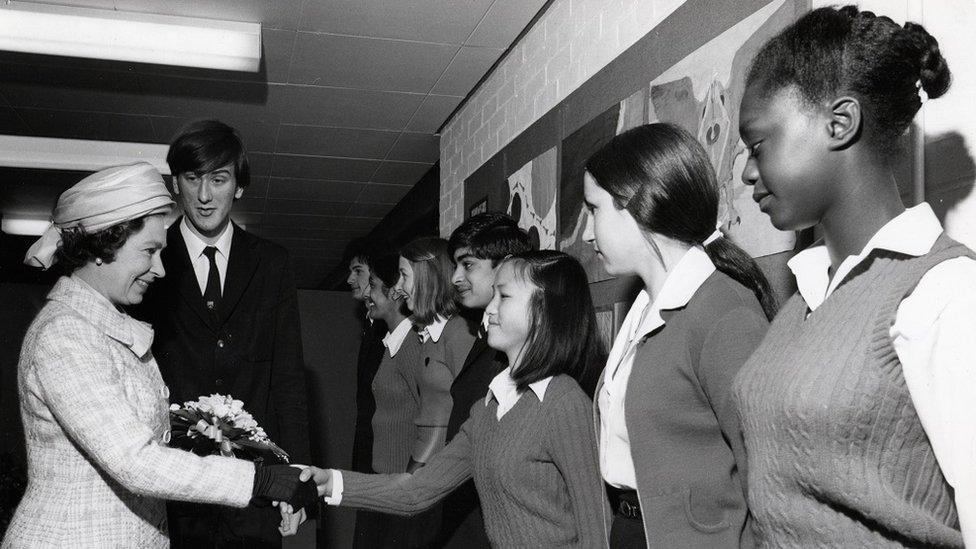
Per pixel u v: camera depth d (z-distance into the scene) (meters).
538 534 1.74
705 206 1.47
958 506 0.80
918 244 0.91
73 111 5.20
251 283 2.47
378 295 3.63
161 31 3.76
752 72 1.06
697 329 1.36
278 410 2.50
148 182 1.70
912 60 0.95
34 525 1.56
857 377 0.90
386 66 4.43
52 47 3.82
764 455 1.02
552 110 3.51
